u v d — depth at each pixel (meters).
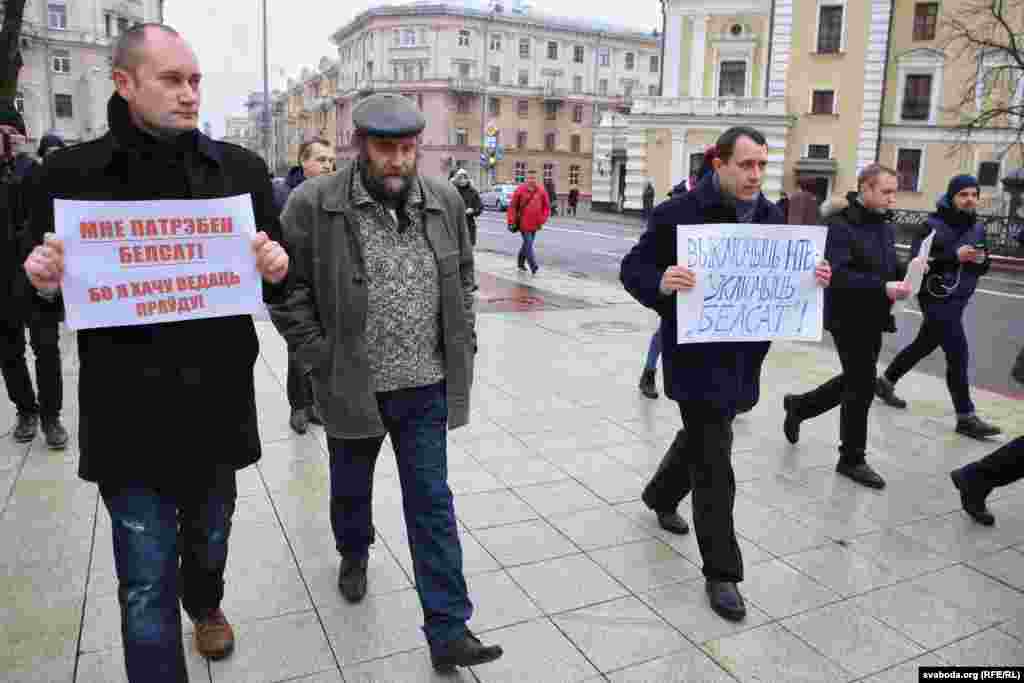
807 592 3.39
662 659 2.89
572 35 74.50
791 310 3.33
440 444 2.91
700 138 37.00
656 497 3.88
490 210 41.22
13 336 4.71
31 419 4.91
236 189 2.41
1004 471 4.01
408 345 2.82
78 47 57.66
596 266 16.42
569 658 2.88
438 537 2.79
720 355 3.26
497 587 3.35
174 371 2.29
